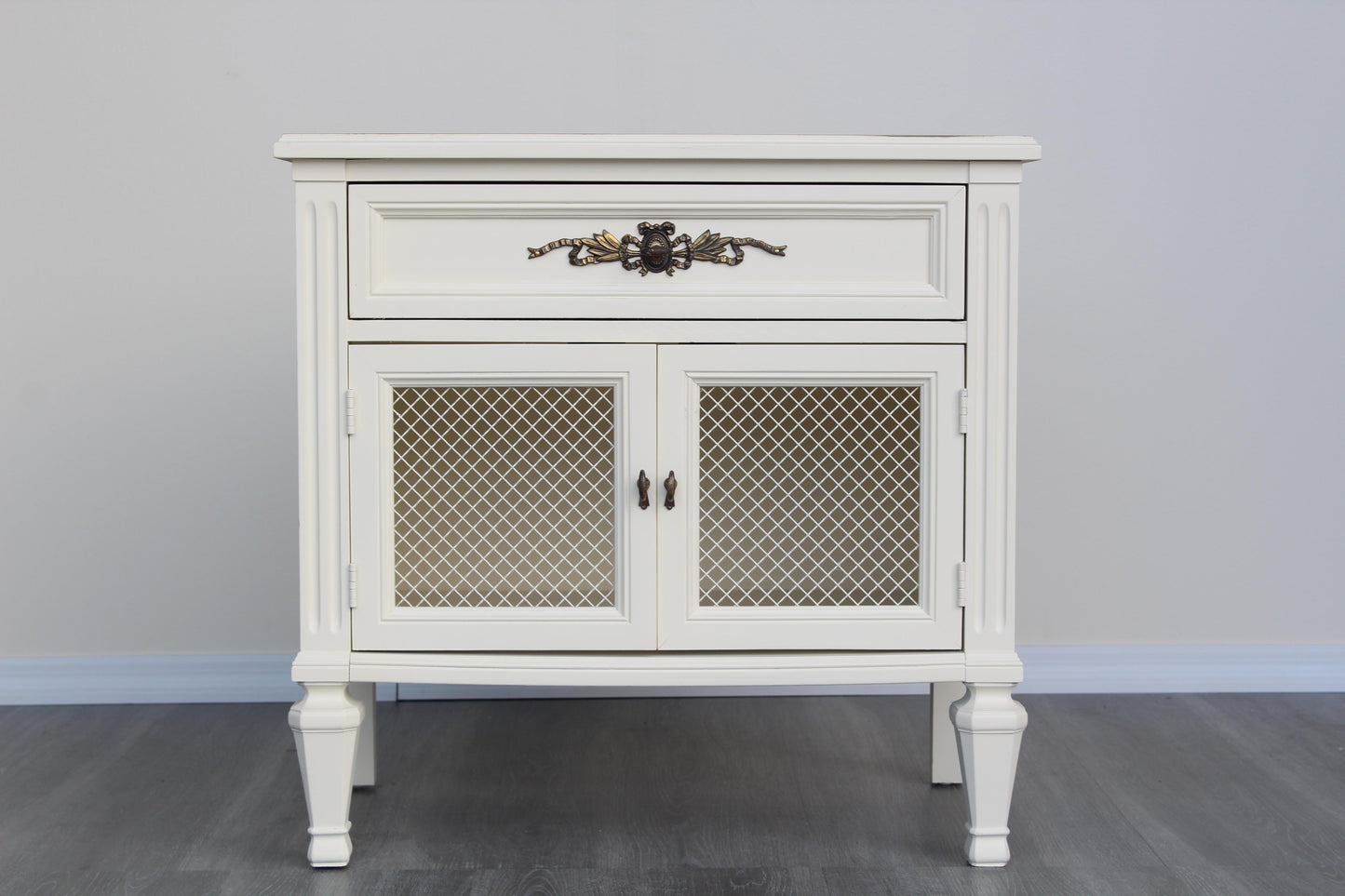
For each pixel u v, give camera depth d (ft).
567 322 3.47
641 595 3.51
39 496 5.48
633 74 5.48
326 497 3.47
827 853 3.69
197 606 5.57
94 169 5.38
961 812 4.07
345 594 3.48
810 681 3.50
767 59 5.50
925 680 3.52
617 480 3.52
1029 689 5.65
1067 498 5.65
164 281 5.45
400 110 5.44
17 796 4.21
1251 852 3.69
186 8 5.34
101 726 5.14
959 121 5.55
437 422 3.64
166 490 5.53
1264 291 5.59
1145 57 5.53
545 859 3.65
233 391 5.51
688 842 3.79
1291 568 5.69
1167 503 5.66
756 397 3.70
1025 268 5.58
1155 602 5.69
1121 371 5.61
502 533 3.71
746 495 3.75
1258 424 5.64
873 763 4.63
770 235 3.48
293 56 5.39
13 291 5.40
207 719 5.25
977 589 3.52
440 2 5.41
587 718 5.28
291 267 5.48
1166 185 5.57
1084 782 4.36
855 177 3.45
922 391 3.51
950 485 3.51
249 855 3.67
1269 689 5.66
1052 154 5.55
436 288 3.46
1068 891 3.40
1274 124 5.55
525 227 3.46
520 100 5.47
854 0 5.49
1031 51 5.52
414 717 5.29
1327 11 5.51
